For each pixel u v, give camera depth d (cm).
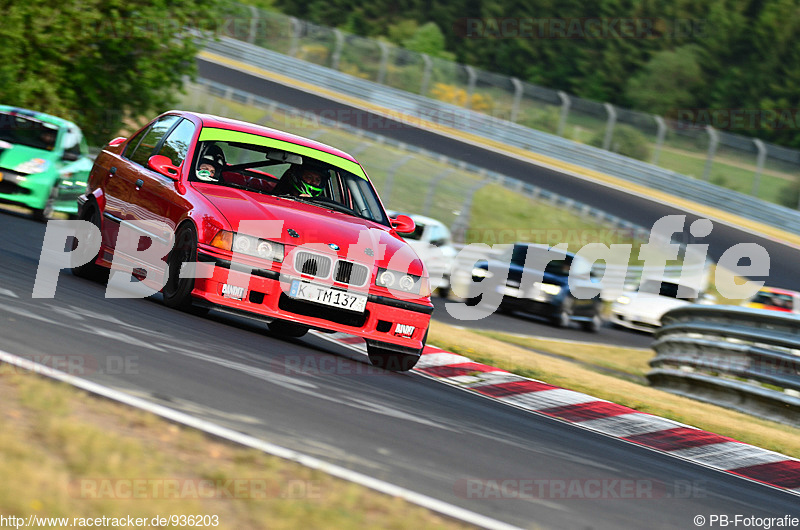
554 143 13862
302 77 15100
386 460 1402
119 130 7638
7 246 3259
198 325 2297
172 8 7606
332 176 2728
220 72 14438
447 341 3347
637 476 1780
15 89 6619
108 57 7419
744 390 3438
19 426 1120
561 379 3114
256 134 2727
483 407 2264
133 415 1284
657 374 3991
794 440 2836
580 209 11119
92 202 2888
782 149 14338
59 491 943
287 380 1852
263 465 1188
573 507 1381
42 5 6894
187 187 2472
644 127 14725
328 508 1065
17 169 4288
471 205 10388
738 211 12825
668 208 12275
